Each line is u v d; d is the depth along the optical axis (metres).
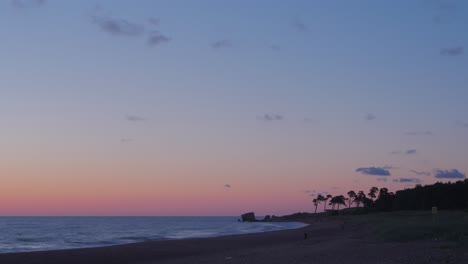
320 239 57.00
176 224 176.50
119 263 37.00
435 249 29.38
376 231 56.69
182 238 73.44
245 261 30.69
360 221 112.94
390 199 164.12
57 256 41.34
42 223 175.50
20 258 39.56
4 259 38.69
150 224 172.62
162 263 34.44
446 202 127.56
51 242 67.75
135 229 120.25
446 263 22.80
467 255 25.50
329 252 33.03
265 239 65.06
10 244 63.56
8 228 122.75
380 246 35.41
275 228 125.94
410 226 47.84
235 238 68.19
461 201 125.38
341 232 75.88
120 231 107.12
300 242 53.72
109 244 63.31
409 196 142.62
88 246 59.47
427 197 133.12
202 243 57.59
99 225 154.00
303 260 28.36
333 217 180.12
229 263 29.92
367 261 25.28
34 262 37.03
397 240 40.53
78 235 88.19
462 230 41.81
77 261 38.12
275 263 27.64
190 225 163.12
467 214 89.69
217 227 140.50
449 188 129.88
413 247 31.91
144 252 45.47
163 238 76.81
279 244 52.69
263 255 35.38
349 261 25.91
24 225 149.75
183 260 36.31
